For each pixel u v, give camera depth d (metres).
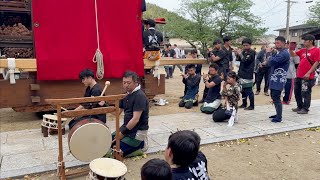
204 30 33.25
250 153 4.81
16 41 6.45
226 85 6.52
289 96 8.51
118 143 3.99
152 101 9.01
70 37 6.53
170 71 17.34
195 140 2.07
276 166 4.32
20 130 5.93
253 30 32.75
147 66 7.71
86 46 6.70
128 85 4.14
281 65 6.24
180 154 2.03
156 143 5.10
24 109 6.51
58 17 6.37
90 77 4.57
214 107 7.32
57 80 6.66
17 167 4.11
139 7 7.41
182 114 7.33
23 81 6.41
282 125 6.24
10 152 4.68
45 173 4.01
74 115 3.59
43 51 6.32
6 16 7.38
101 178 3.00
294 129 5.96
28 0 6.64
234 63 10.71
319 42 19.39
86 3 6.59
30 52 6.91
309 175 4.05
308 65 7.03
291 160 4.54
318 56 6.84
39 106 6.62
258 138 5.53
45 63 6.34
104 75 6.98
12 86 6.32
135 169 4.14
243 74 7.58
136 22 7.26
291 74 8.30
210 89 7.41
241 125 6.25
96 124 3.64
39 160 4.36
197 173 2.17
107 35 6.91
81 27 6.60
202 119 6.79
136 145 4.42
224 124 6.34
